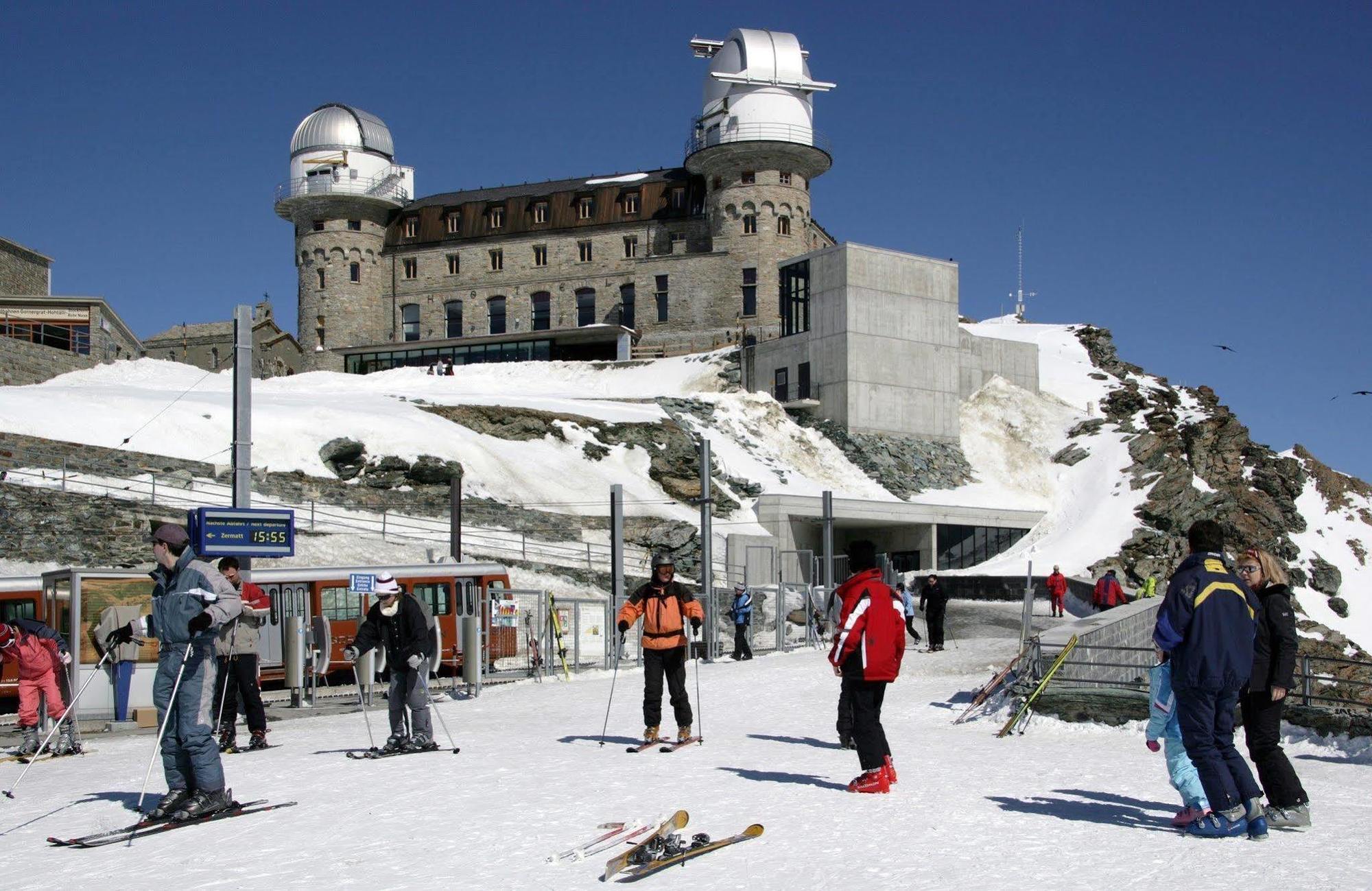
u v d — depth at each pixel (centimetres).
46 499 3334
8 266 7056
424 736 1366
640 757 1297
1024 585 4475
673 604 1393
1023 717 1603
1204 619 865
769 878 749
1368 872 759
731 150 8862
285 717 2011
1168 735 923
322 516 4147
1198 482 7106
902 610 1068
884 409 7056
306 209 9825
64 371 6091
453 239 9850
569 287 9588
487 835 883
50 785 1241
